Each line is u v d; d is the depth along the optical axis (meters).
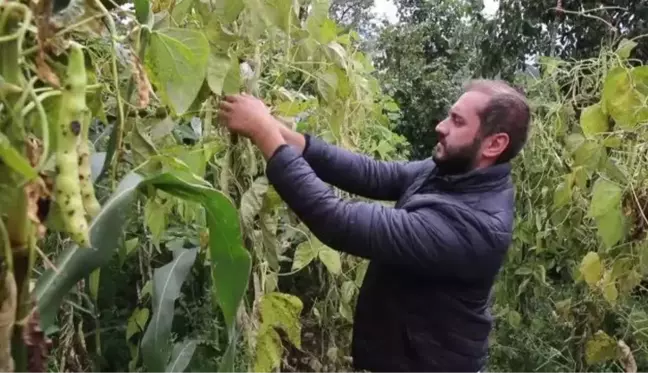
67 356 1.53
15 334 0.71
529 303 3.22
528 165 2.86
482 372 2.05
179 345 1.72
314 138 1.78
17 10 0.68
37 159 0.69
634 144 2.06
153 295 1.46
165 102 1.03
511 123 1.68
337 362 2.38
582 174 2.16
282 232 2.07
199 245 1.82
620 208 1.92
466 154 1.68
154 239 1.49
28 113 0.70
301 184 1.42
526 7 5.02
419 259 1.55
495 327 3.32
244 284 1.04
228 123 1.39
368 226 1.49
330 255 1.89
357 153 2.01
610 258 2.17
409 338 1.71
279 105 1.57
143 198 1.81
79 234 0.69
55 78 0.70
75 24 0.72
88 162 0.72
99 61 1.08
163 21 1.04
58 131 0.69
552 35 4.94
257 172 1.64
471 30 6.34
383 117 2.87
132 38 0.92
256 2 1.26
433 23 7.84
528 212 2.96
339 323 2.38
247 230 1.41
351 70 1.93
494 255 1.62
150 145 1.11
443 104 7.00
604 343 2.27
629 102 1.88
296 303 1.45
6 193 0.68
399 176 1.89
